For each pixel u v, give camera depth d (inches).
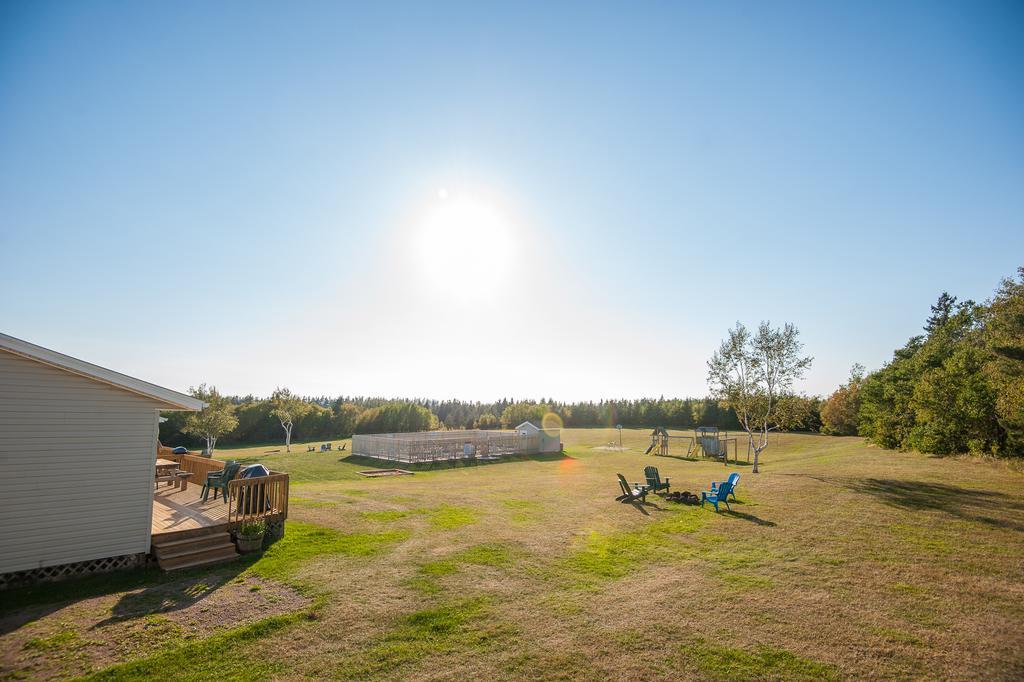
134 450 436.8
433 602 357.1
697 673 262.5
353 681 260.7
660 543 494.3
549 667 271.6
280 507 512.4
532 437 1766.7
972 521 498.0
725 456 1512.1
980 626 298.8
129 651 291.4
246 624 324.2
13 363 393.1
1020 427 798.5
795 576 390.0
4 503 383.9
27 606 353.1
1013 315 1057.5
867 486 690.2
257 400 2593.5
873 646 282.7
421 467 1347.2
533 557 455.5
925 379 1035.9
